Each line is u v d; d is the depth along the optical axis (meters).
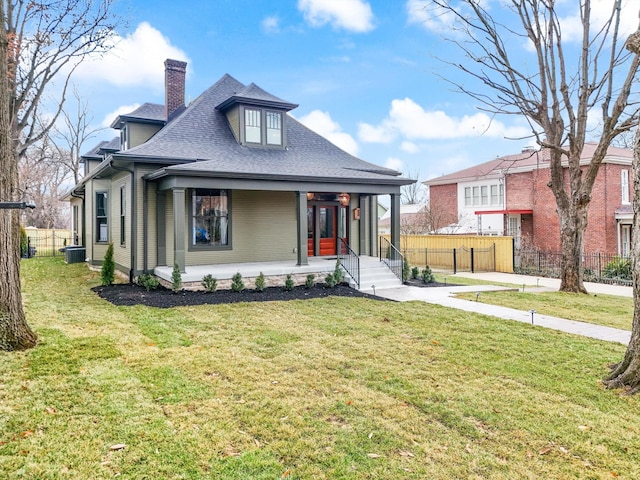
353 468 3.27
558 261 18.64
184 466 3.25
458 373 5.39
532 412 4.30
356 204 15.97
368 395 4.66
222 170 11.08
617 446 3.67
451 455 3.49
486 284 13.95
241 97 14.02
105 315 8.09
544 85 13.20
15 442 3.50
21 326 5.95
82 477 3.07
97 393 4.48
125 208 13.26
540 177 23.25
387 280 12.90
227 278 11.19
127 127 15.84
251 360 5.73
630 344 5.06
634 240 5.06
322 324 7.82
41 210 38.59
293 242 14.68
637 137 5.04
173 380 4.94
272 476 3.14
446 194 28.98
